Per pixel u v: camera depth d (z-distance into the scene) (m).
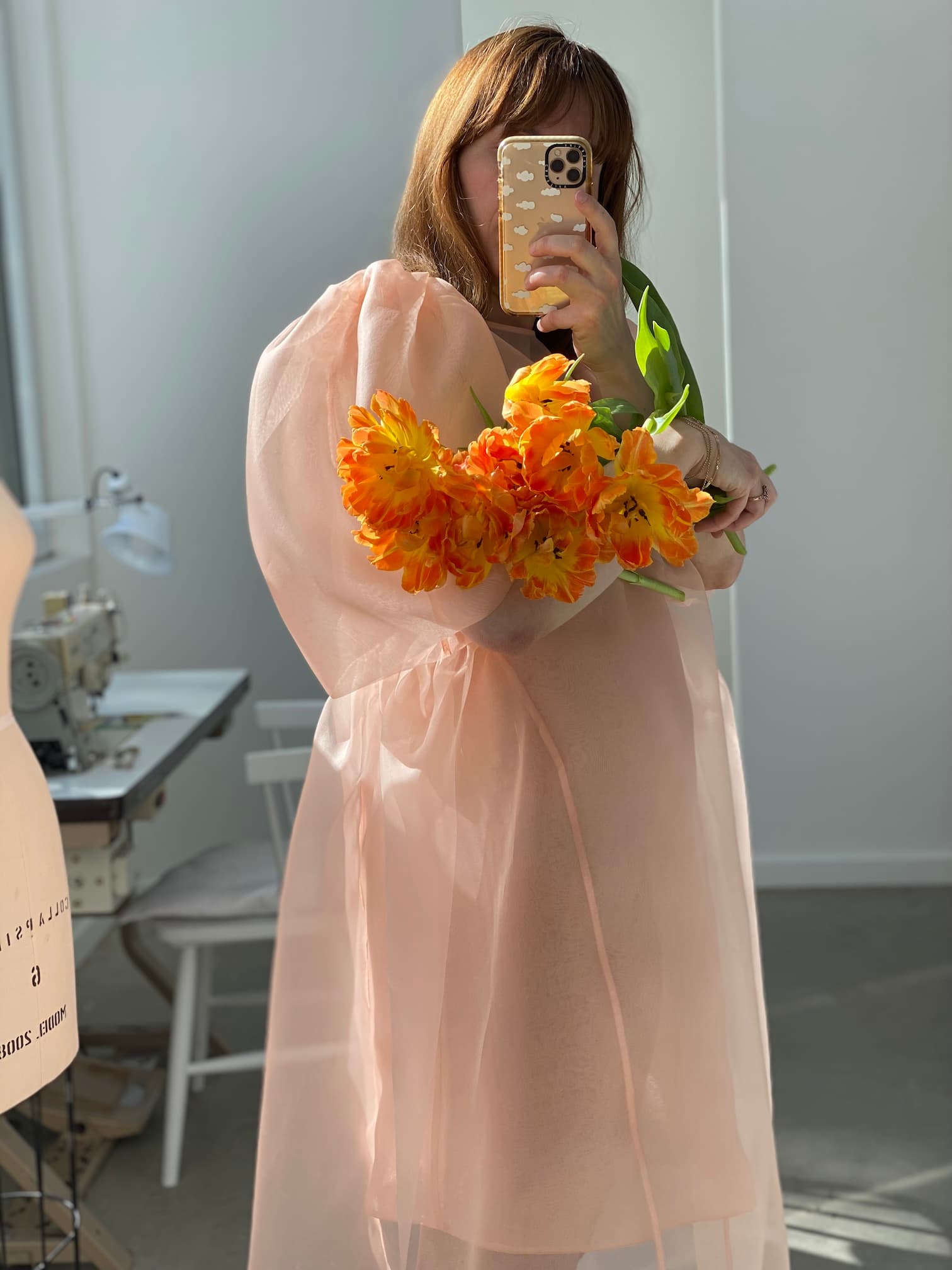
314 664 1.09
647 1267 1.29
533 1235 1.12
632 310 1.62
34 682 2.26
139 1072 2.65
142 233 3.70
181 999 2.39
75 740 2.30
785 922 3.47
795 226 3.38
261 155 3.66
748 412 3.49
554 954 1.12
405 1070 1.11
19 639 2.27
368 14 3.61
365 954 1.19
